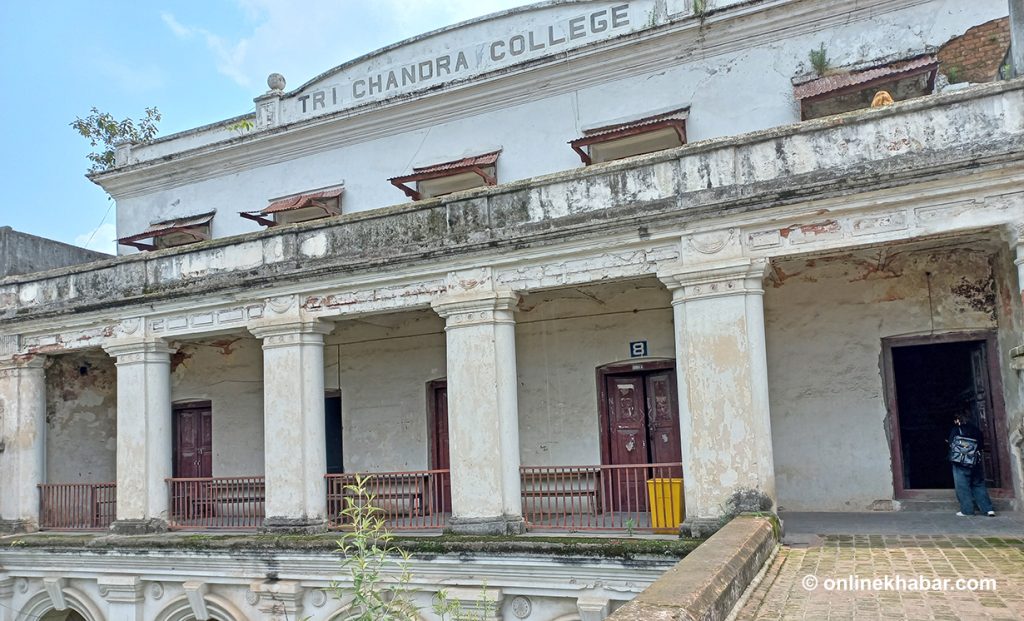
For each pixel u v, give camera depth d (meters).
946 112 8.17
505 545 9.23
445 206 10.39
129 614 11.56
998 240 9.27
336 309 10.93
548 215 9.80
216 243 11.84
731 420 8.61
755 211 8.66
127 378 12.28
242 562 10.75
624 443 12.48
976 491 9.87
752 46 13.52
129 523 11.94
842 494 10.91
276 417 11.07
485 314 9.95
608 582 8.82
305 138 17.00
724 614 5.05
